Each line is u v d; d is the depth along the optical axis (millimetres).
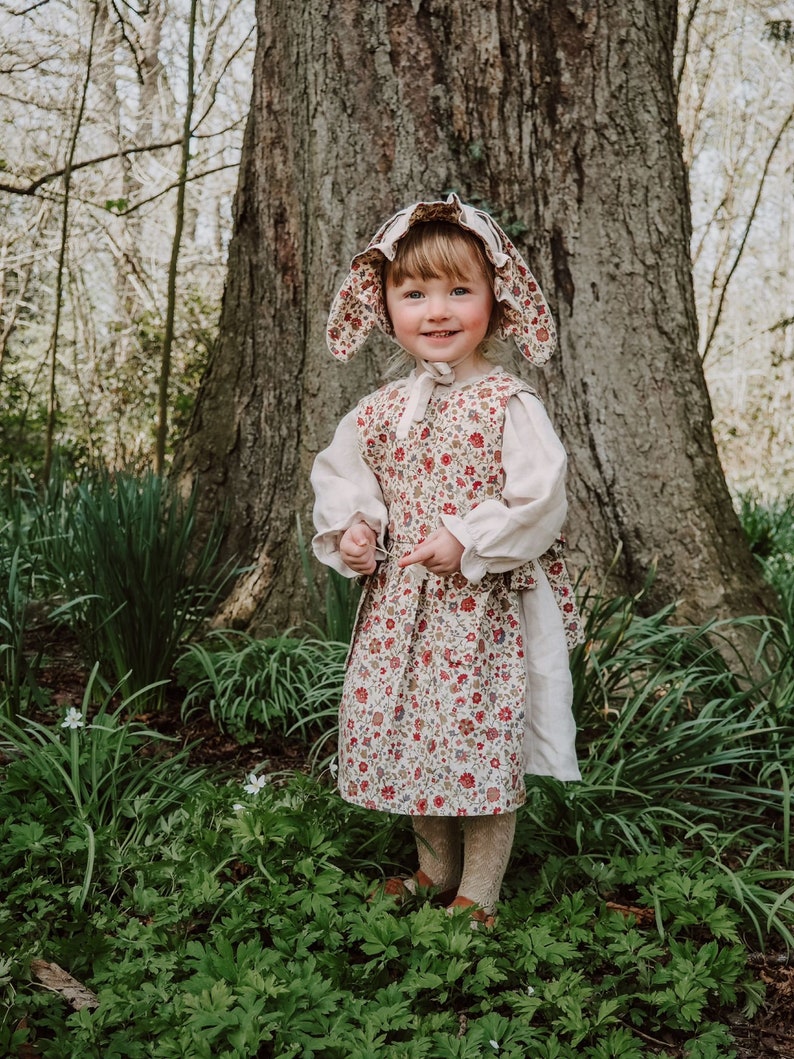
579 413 3400
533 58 3271
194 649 3168
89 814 2225
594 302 3377
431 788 1953
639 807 2486
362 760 2021
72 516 3814
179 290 9242
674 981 1812
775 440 11711
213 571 3961
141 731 2693
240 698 2980
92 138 9391
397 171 3287
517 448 1942
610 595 3357
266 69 3686
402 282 2012
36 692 2881
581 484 3410
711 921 1931
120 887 2107
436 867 2139
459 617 1977
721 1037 1699
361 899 2025
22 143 8883
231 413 4047
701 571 3363
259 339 3939
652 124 3416
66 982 1769
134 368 9062
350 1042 1554
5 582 3605
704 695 3000
